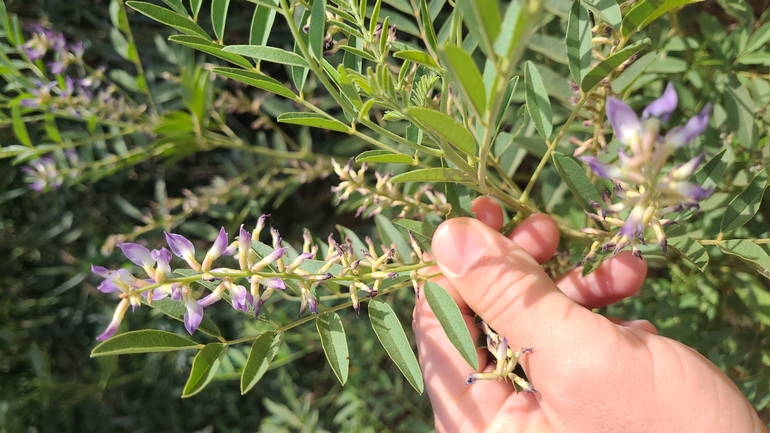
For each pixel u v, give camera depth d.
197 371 0.13
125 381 0.37
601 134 0.17
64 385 0.36
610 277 0.18
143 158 0.30
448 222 0.16
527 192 0.17
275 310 0.33
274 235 0.14
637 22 0.14
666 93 0.09
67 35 0.34
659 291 0.24
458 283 0.16
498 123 0.16
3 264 0.36
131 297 0.12
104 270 0.12
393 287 0.16
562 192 0.22
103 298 0.37
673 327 0.23
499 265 0.16
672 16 0.20
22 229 0.36
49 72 0.31
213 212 0.33
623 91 0.18
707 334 0.22
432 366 0.20
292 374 0.39
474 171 0.14
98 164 0.29
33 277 0.38
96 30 0.35
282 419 0.33
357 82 0.12
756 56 0.20
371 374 0.35
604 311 0.26
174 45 0.30
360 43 0.16
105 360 0.35
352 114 0.13
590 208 0.16
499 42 0.09
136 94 0.34
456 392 0.19
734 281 0.23
